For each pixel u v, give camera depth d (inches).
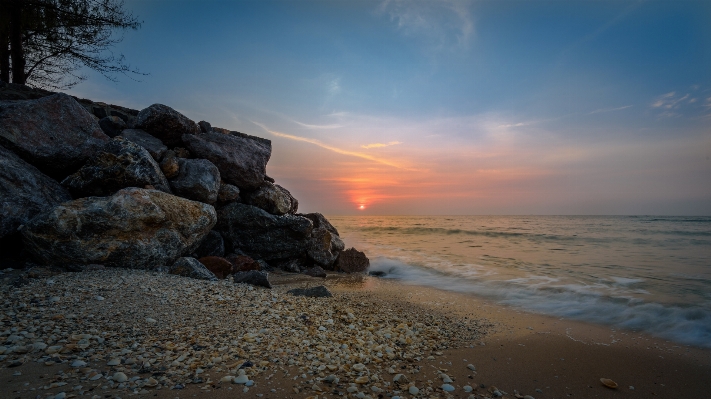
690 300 381.7
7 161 310.8
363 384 169.3
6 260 295.7
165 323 212.1
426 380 186.1
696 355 246.1
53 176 374.6
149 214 322.7
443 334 273.1
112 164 362.9
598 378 207.6
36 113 361.1
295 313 267.3
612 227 1521.9
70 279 265.3
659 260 658.8
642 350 254.5
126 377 147.2
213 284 313.4
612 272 551.8
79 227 293.9
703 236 1077.1
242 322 230.7
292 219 513.0
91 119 398.3
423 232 1387.8
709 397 189.3
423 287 474.9
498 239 1090.7
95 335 183.2
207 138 497.0
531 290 441.7
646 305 364.5
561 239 1051.3
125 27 614.2
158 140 458.6
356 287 452.1
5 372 142.5
